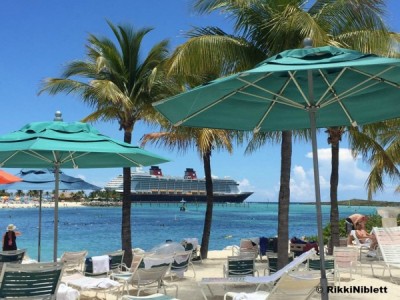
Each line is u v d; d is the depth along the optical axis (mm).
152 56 13672
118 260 9922
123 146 7125
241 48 10789
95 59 13719
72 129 7066
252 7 10859
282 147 11094
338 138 15672
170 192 148375
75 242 28359
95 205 161875
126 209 13703
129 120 13742
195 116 5848
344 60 4254
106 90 11969
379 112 6090
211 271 12812
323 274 4871
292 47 10406
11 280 5949
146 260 9125
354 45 10594
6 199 167000
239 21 11117
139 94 13695
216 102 5410
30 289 6062
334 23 10984
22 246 24875
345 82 5527
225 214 95438
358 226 19672
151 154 7520
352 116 6242
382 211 18797
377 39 10438
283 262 10633
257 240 14953
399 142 20109
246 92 5531
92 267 8992
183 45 10406
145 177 147875
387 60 3889
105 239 30938
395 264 10805
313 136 5082
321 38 9242
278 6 10672
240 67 11031
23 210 130500
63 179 12625
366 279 10961
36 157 8477
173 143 15969
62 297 6914
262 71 3969
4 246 12648
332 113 6293
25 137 6664
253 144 15383
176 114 5285
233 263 9258
